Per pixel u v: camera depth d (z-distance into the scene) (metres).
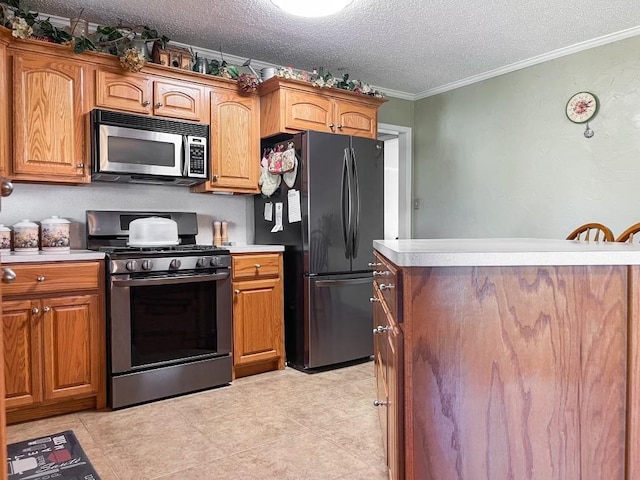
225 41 3.35
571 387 1.26
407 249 1.39
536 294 1.25
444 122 4.45
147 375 2.73
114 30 2.89
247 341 3.19
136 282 2.66
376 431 2.30
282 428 2.35
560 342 1.26
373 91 3.88
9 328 2.37
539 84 3.69
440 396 1.24
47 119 2.68
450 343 1.24
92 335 2.61
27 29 2.55
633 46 3.16
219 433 2.30
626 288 1.26
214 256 2.99
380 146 3.70
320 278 3.36
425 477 1.24
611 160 3.29
